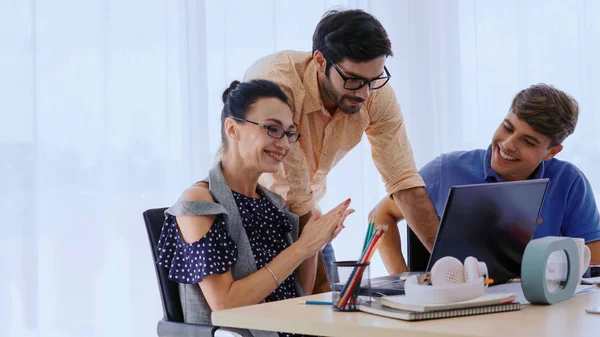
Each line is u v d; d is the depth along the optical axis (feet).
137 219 9.45
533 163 7.36
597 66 12.80
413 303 4.52
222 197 6.20
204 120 9.95
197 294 6.01
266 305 5.12
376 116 7.68
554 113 7.05
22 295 8.54
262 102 6.31
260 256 6.35
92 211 9.11
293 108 7.11
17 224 8.56
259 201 6.55
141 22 9.50
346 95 6.86
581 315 4.57
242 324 4.74
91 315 9.08
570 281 5.24
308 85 7.14
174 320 6.07
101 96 9.15
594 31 12.80
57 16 8.91
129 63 9.41
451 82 13.02
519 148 7.28
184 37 9.82
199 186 6.27
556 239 5.14
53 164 8.89
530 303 5.10
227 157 6.49
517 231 5.86
